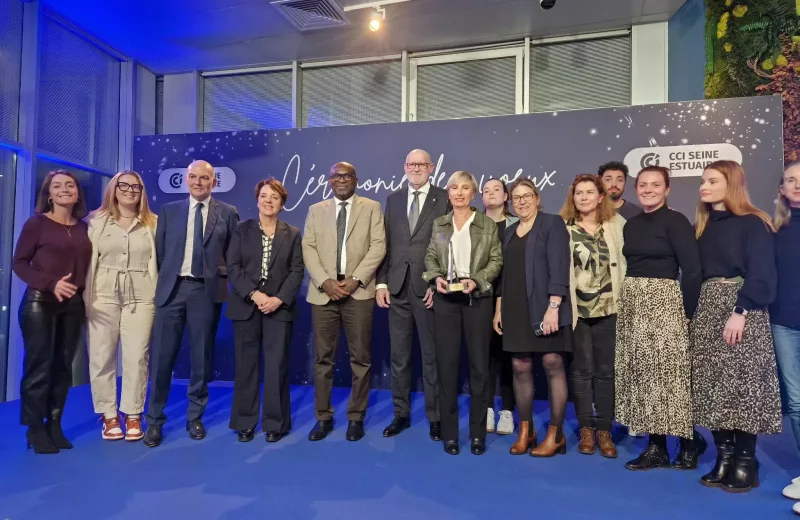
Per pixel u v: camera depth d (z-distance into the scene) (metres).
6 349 4.03
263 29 4.76
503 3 4.37
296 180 4.33
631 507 2.05
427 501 2.10
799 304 2.12
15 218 4.11
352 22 4.68
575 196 2.69
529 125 3.92
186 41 4.97
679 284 2.47
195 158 4.51
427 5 4.39
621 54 4.87
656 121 3.70
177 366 4.54
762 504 2.08
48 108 4.39
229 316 2.86
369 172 4.20
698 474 2.39
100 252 2.85
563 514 1.99
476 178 4.01
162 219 2.94
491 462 2.54
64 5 4.28
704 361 2.24
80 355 4.49
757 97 3.54
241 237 2.88
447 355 2.65
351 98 5.46
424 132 4.11
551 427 2.63
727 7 3.93
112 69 5.21
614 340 2.62
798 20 3.65
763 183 3.51
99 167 4.98
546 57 5.06
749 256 2.14
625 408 2.42
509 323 2.59
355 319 2.90
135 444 2.81
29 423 2.64
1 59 3.99
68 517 1.97
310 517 1.96
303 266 2.99
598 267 2.61
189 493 2.18
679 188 3.65
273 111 5.62
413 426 3.15
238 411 2.88
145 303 2.91
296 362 4.30
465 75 5.21
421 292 2.89
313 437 2.87
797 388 2.17
